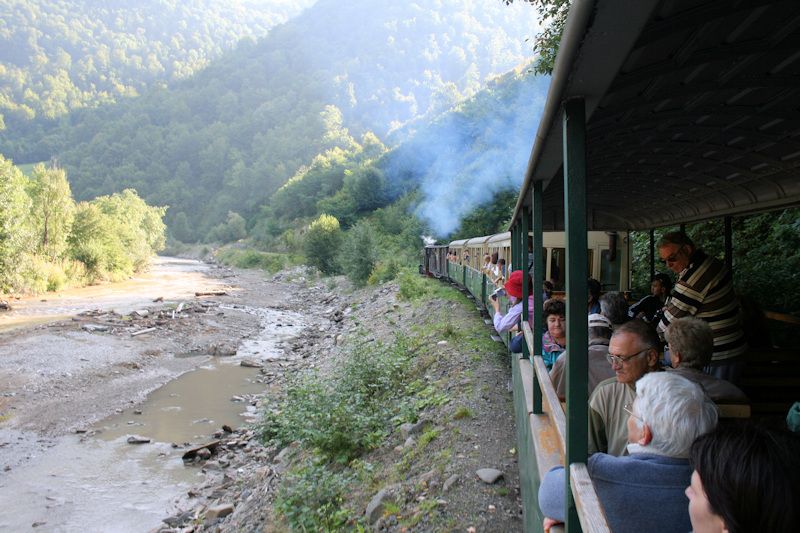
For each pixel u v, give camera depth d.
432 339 12.27
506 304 9.20
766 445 1.24
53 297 29.22
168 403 13.14
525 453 4.14
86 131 175.25
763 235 10.92
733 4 1.51
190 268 65.62
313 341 19.98
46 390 13.52
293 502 6.16
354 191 73.00
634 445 2.05
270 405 12.05
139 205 69.94
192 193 145.12
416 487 5.61
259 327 23.77
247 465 9.03
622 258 9.77
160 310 24.70
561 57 1.56
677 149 3.61
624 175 4.73
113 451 10.18
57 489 8.60
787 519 1.16
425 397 8.55
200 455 9.77
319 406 8.29
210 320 23.58
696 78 2.13
